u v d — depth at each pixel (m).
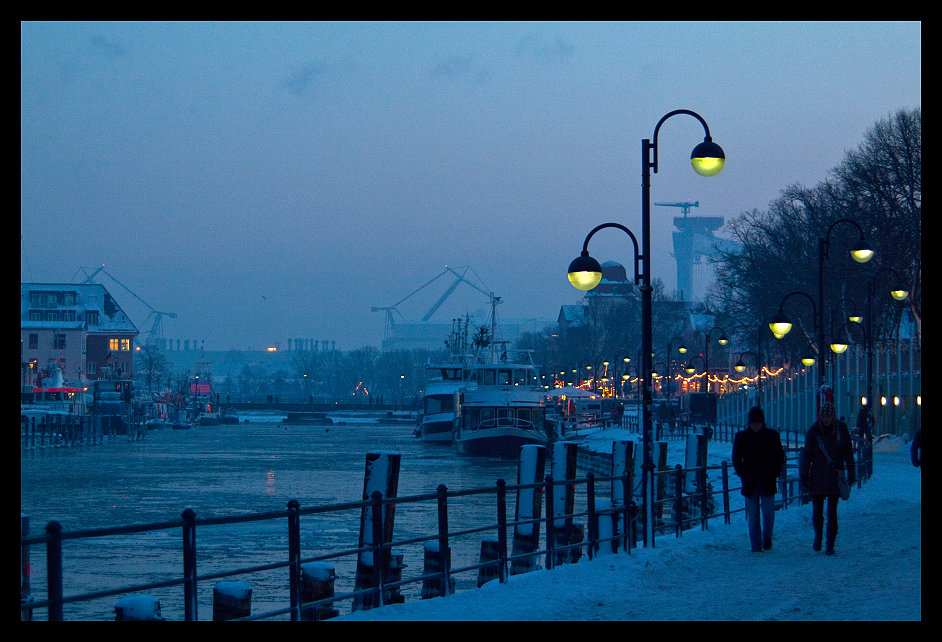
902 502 30.78
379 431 174.62
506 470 75.56
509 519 42.69
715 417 100.25
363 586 17.62
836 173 86.00
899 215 76.56
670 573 17.92
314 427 196.62
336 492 60.16
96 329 193.75
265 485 65.00
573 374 196.25
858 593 15.12
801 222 95.81
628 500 20.94
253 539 37.09
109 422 130.38
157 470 78.50
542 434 83.12
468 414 85.56
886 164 78.06
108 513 49.31
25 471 76.88
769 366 107.50
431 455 95.00
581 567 18.38
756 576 17.33
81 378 170.88
